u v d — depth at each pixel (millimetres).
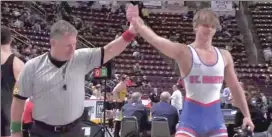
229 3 28938
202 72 3377
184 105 3492
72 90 3230
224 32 27594
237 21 28703
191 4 29016
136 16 3357
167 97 8750
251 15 29109
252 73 23531
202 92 3389
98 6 27781
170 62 23406
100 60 3359
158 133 8359
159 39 3354
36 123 3281
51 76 3203
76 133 3277
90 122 6246
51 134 3234
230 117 8180
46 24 23484
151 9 28391
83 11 26859
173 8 28656
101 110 9492
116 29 26328
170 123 8531
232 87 3654
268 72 23625
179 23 28078
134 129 8414
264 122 8195
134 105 8992
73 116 3260
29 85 3246
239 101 3660
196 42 3512
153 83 20859
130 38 3393
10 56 3789
